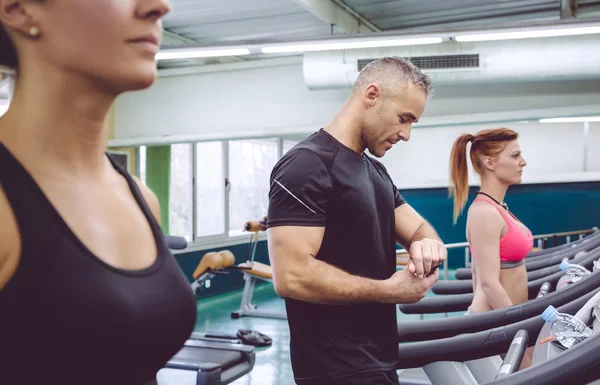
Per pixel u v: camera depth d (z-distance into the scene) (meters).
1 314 0.47
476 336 1.98
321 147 1.67
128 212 0.59
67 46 0.48
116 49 0.49
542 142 10.72
